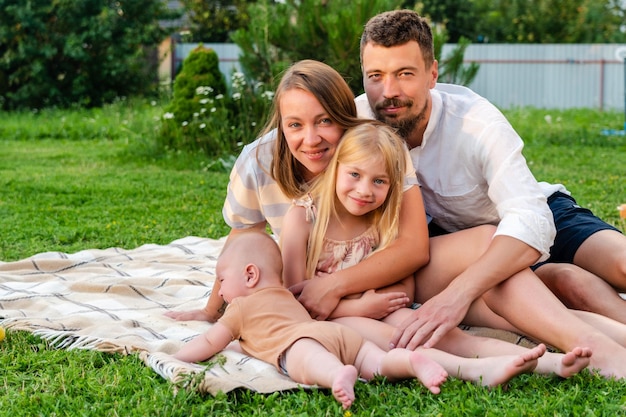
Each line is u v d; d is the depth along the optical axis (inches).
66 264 170.1
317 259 116.8
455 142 123.0
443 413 88.8
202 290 151.6
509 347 103.0
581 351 93.9
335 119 115.0
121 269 170.1
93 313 132.0
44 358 111.7
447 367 99.4
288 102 114.6
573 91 782.5
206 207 261.9
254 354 107.5
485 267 107.1
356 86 344.5
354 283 113.0
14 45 722.2
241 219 131.8
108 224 230.1
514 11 1039.6
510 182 115.3
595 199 266.7
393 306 112.9
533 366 94.3
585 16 1046.4
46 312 134.1
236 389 96.6
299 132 115.0
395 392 96.5
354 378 92.3
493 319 117.0
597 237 122.6
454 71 403.2
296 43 363.3
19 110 694.5
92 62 729.6
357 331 110.1
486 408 89.4
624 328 106.7
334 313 113.3
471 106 123.3
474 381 97.3
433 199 128.5
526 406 89.7
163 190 293.7
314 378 96.3
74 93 716.0
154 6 770.8
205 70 381.4
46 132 507.2
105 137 500.4
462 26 1018.7
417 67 116.5
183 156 365.1
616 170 343.0
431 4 1005.2
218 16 956.6
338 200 116.9
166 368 100.3
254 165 126.2
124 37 739.4
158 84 768.9
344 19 341.4
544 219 110.8
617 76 770.2
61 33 728.3
